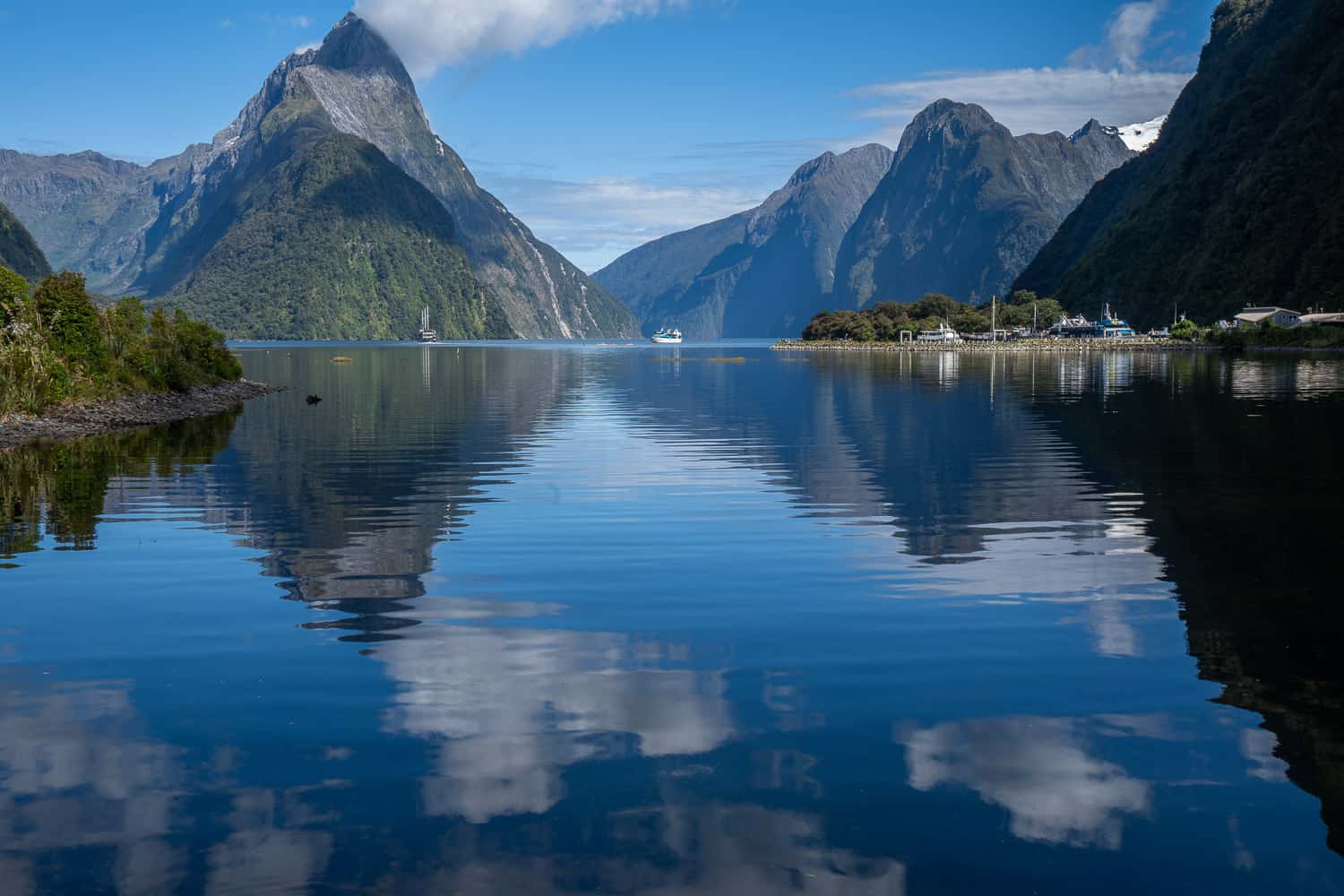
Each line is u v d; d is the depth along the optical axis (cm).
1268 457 3638
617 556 2058
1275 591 1728
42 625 1536
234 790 977
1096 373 10881
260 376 11731
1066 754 1056
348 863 851
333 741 1090
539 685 1263
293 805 949
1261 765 1028
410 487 3064
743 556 2045
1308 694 1220
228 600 1691
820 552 2089
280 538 2253
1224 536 2233
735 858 857
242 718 1155
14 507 2681
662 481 3181
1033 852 868
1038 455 3788
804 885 820
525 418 5816
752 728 1126
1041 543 2173
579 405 6900
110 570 1923
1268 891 813
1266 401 6309
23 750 1067
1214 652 1388
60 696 1224
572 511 2611
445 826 909
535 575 1880
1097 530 2311
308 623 1551
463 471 3431
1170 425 4922
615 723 1139
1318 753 1055
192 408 6600
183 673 1310
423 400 7544
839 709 1183
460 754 1057
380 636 1478
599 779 1001
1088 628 1512
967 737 1102
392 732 1112
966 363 14762
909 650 1404
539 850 870
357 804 951
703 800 957
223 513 2573
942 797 962
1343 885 818
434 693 1234
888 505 2686
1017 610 1617
